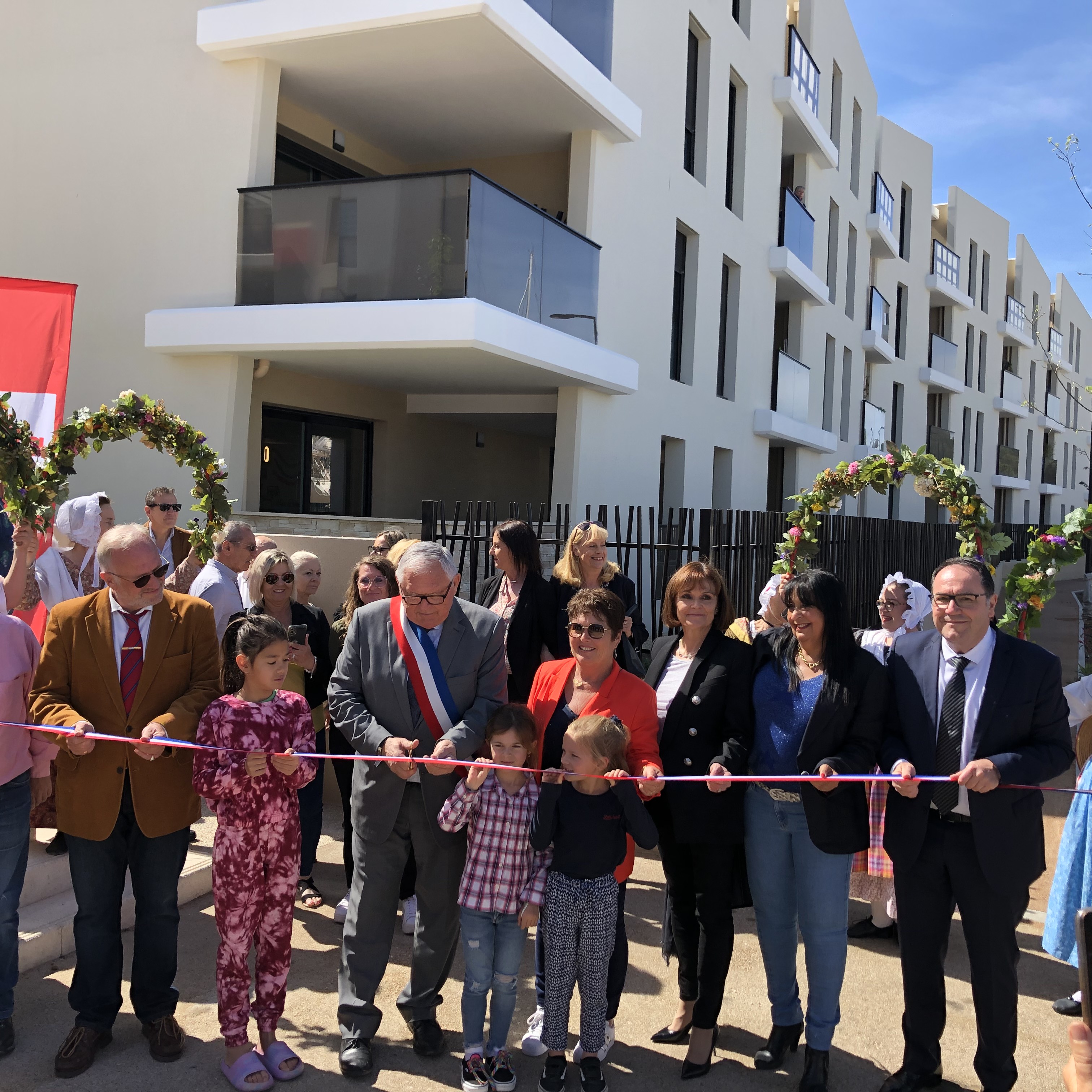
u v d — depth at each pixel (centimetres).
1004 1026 311
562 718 345
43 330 523
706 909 337
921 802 320
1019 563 455
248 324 876
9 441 433
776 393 1600
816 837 321
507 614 474
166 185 945
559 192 1127
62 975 391
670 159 1208
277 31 857
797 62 1577
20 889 342
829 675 328
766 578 856
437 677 345
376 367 974
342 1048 334
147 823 332
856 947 448
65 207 984
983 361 3238
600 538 470
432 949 342
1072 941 373
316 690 504
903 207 2567
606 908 324
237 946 326
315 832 481
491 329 820
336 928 453
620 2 1060
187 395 934
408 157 1162
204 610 359
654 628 684
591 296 1010
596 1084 319
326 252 872
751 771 342
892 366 2455
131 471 946
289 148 1038
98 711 337
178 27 936
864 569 1191
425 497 1259
